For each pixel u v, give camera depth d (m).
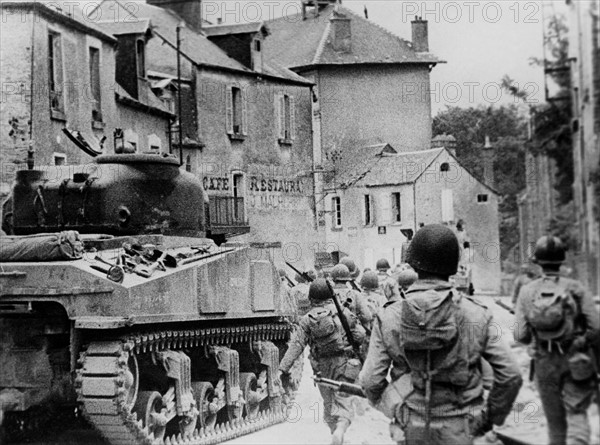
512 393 7.05
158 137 31.61
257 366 16.42
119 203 14.75
